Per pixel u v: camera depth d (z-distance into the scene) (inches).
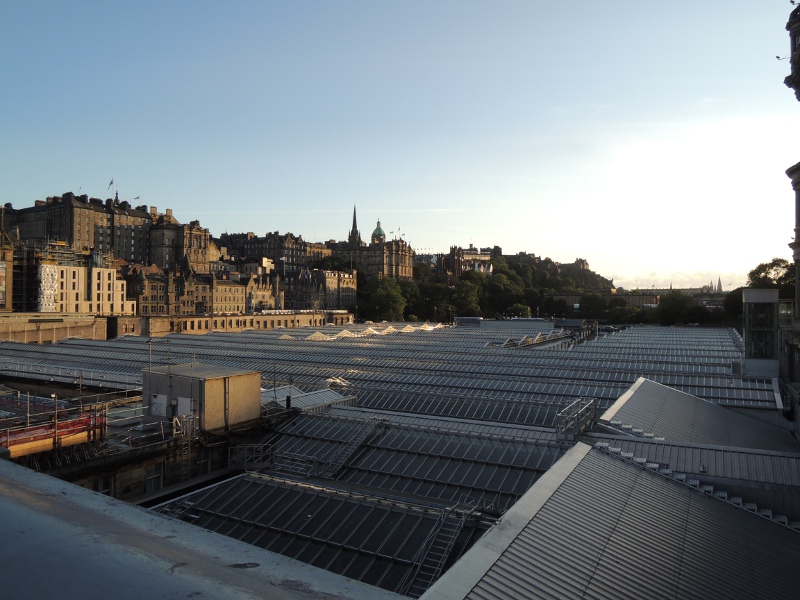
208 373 1562.5
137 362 3373.5
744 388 2586.1
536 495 958.4
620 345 4655.5
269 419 1653.5
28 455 1171.9
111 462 1275.8
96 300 7716.5
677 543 956.0
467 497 1285.7
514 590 697.6
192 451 1450.5
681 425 1914.4
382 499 1123.3
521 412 2140.7
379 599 164.2
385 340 4931.1
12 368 2874.0
